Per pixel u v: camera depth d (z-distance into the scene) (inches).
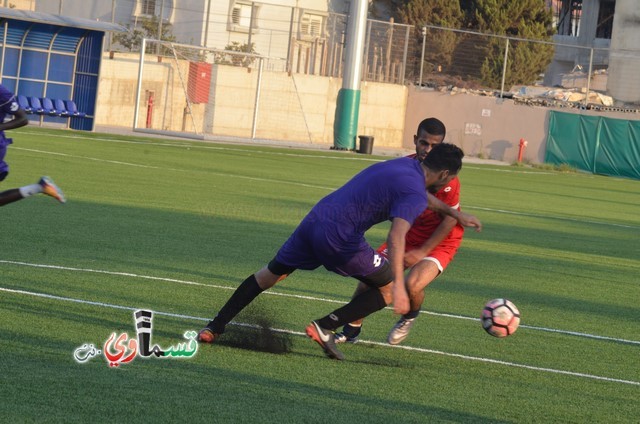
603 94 3932.1
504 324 596.4
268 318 633.0
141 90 3048.7
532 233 1391.5
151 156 2047.2
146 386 454.0
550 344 656.4
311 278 834.2
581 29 4655.5
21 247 840.9
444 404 477.7
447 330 669.3
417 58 3836.1
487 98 3417.8
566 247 1268.5
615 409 501.7
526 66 3865.7
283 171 2031.3
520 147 3297.2
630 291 948.6
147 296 681.0
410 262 599.8
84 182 1428.4
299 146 2938.0
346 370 527.8
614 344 681.0
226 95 3223.4
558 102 3499.0
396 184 510.9
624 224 1667.1
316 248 531.5
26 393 423.5
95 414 404.8
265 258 922.7
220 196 1443.2
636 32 4097.0
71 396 426.3
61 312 598.2
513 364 583.8
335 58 3472.0
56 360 484.1
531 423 459.8
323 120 3454.7
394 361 562.9
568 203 1989.4
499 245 1214.9
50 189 620.7
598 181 2837.1
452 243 614.5
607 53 4547.2
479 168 2869.1
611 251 1273.4
